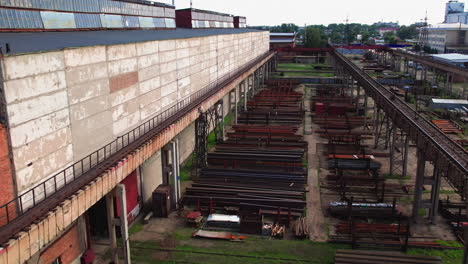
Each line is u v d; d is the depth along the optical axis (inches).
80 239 826.8
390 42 7327.8
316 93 2933.1
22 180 583.2
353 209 1075.3
